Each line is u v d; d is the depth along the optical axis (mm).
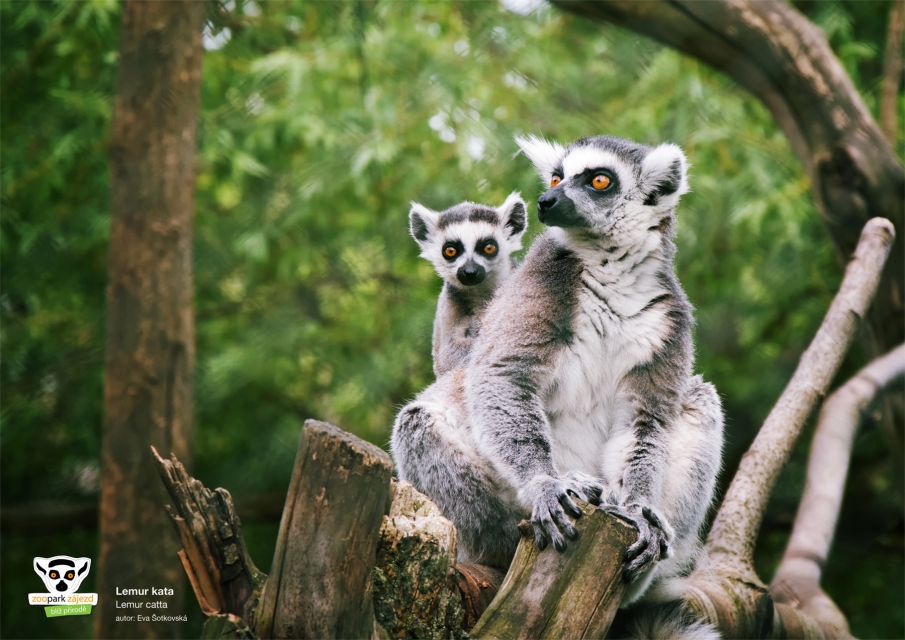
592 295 4961
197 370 10852
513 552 5004
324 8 10742
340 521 3219
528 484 4410
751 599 5195
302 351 11070
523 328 4922
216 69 10898
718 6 7559
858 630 10797
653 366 4918
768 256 9969
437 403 5266
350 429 11078
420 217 8602
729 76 8078
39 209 10930
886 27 10523
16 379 11094
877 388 5816
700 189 9766
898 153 9172
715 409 5172
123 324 7898
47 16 10281
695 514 4996
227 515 3367
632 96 10492
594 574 3760
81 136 10156
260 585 3354
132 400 7852
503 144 10078
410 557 3471
